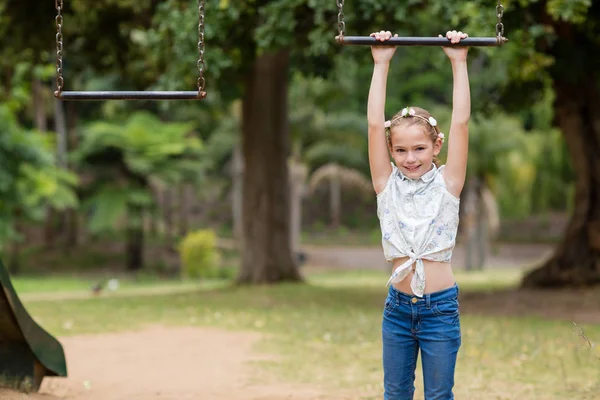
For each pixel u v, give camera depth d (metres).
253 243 22.33
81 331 12.25
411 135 4.69
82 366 9.30
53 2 19.08
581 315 14.44
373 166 4.94
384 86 5.02
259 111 22.19
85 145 38.97
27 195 36.03
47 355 7.53
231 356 9.87
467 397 7.30
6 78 23.16
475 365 8.89
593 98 18.75
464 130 4.83
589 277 18.42
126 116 43.09
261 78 22.17
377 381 8.20
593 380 8.09
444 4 13.48
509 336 10.99
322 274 37.56
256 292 19.39
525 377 8.29
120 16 20.22
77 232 49.69
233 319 13.59
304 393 7.61
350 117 47.00
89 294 22.75
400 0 13.80
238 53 16.00
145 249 47.06
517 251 50.84
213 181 54.12
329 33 14.16
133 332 12.20
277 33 14.27
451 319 4.65
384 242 4.79
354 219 62.00
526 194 36.88
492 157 35.66
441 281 4.66
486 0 13.06
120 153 39.50
